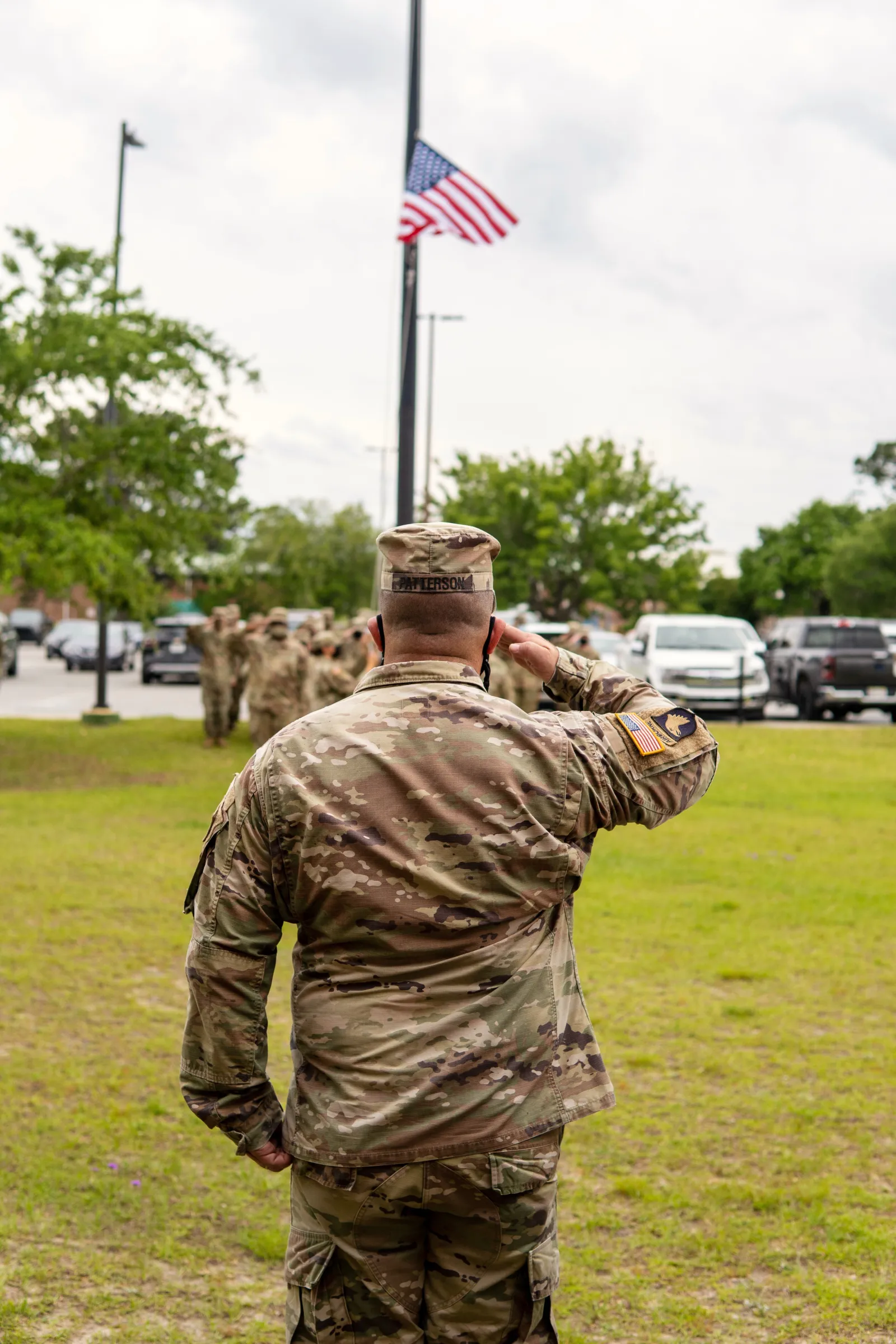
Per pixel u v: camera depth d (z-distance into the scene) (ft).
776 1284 12.21
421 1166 6.62
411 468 39.47
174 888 28.63
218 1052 7.00
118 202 63.41
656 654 77.10
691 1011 20.29
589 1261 12.62
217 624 60.23
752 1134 15.62
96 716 71.82
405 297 39.65
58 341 49.26
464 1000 6.74
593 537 156.46
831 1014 20.31
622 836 36.60
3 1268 12.19
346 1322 6.85
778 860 33.01
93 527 53.06
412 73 40.16
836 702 74.90
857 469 270.26
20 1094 16.56
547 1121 6.81
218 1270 12.43
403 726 6.97
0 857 31.89
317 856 6.75
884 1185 14.30
